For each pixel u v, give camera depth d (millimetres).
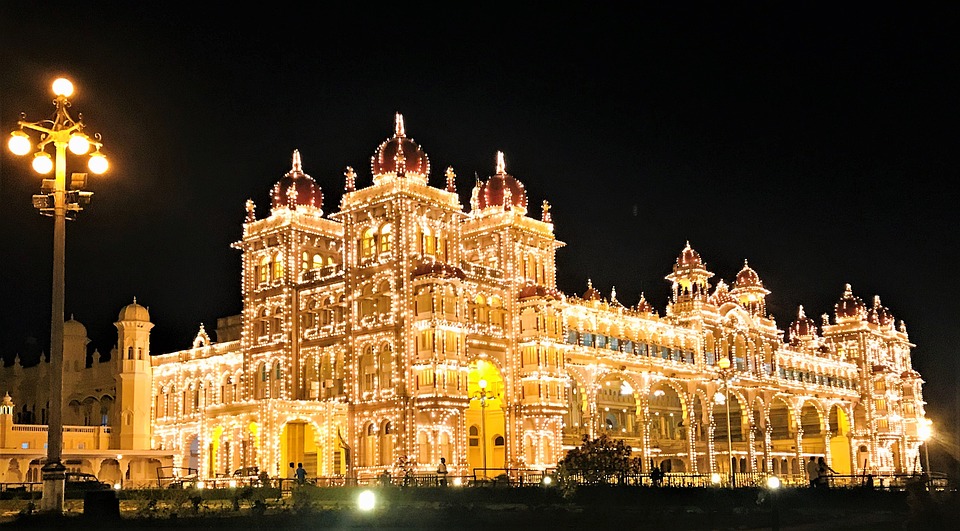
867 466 123750
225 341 104688
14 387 101938
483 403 69062
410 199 75062
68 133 33688
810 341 128125
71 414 98188
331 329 78688
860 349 130000
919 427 132500
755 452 107312
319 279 80062
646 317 95812
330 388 78062
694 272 102938
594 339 88500
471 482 53844
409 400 71625
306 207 83875
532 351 80000
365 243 77500
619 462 49562
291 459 79562
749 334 108812
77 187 33531
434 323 72000
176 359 92875
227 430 77875
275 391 80688
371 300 76312
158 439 91750
